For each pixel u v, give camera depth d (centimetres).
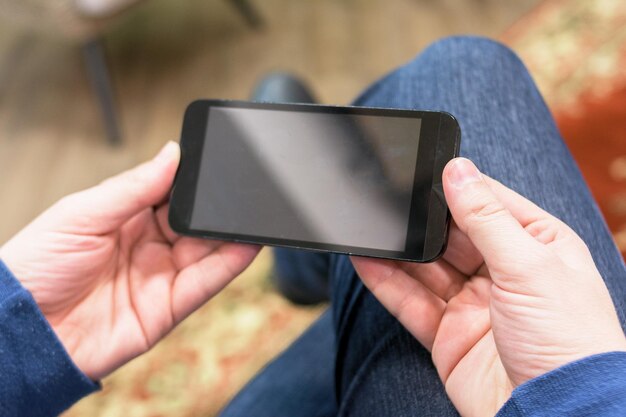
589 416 29
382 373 37
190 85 79
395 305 37
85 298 40
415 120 37
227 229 39
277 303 61
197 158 40
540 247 32
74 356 39
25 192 72
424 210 36
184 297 40
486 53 43
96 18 64
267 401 45
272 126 39
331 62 80
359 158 38
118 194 38
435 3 83
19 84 80
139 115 77
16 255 38
